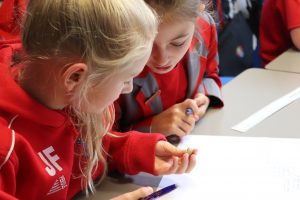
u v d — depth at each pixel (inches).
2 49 29.1
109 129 33.8
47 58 24.2
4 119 25.4
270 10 71.1
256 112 41.3
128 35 23.9
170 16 31.0
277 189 29.9
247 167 32.5
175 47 33.6
